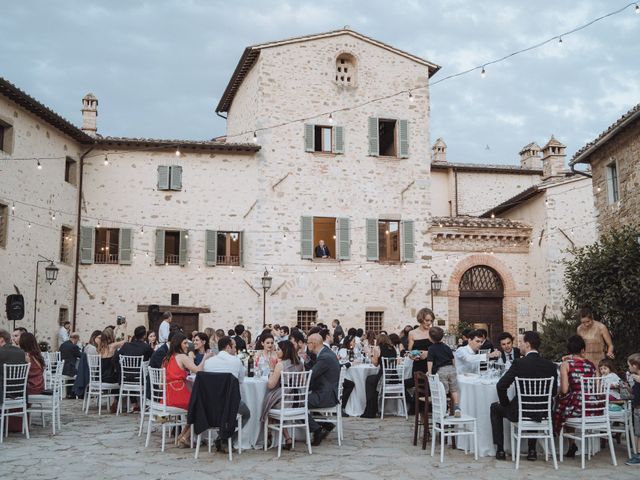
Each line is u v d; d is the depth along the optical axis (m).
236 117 26.03
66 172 20.73
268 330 10.82
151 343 13.98
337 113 23.34
